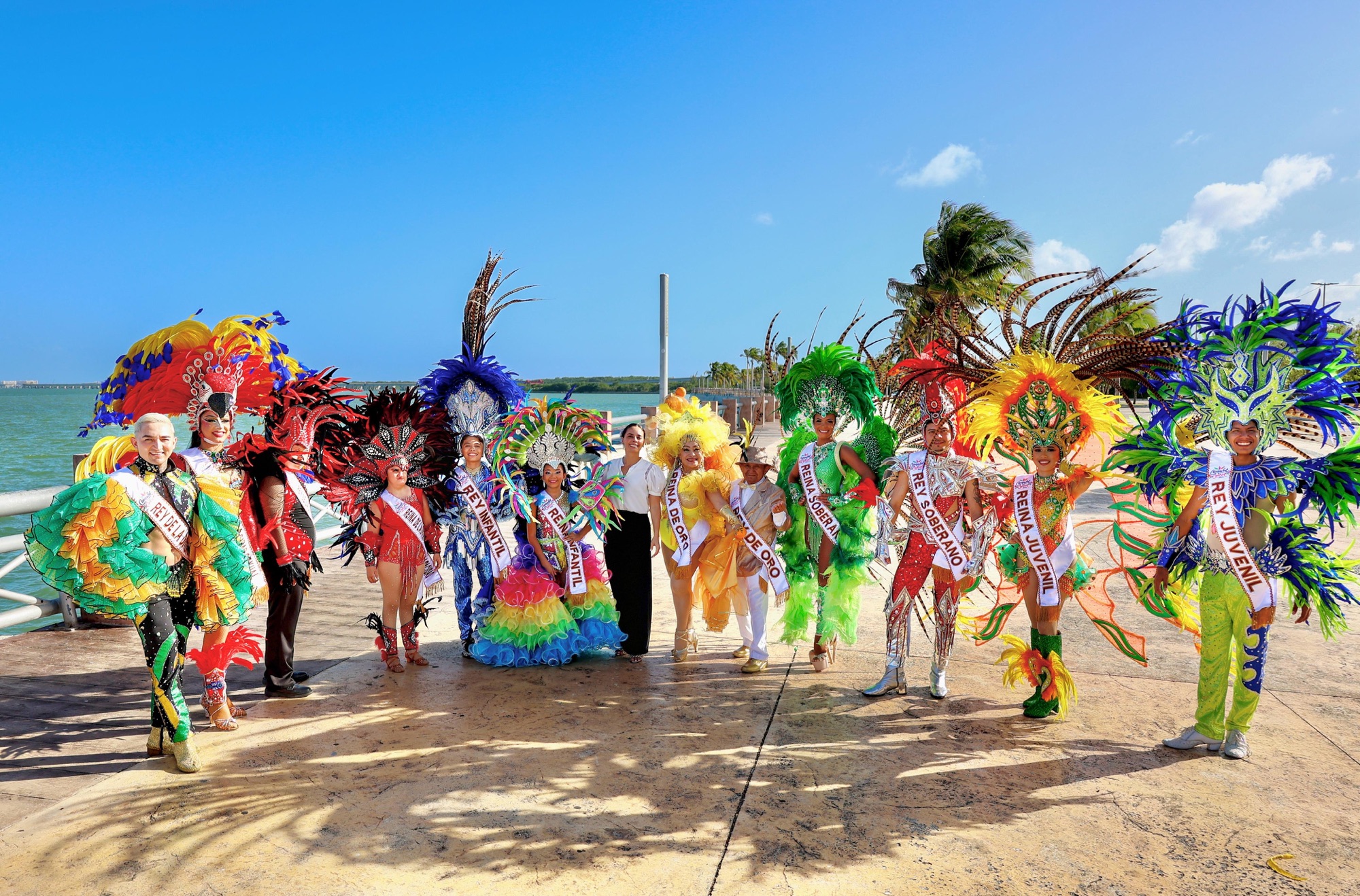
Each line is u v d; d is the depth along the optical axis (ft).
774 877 9.66
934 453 15.66
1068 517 14.87
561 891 9.39
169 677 12.39
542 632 17.38
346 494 16.87
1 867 9.89
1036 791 11.88
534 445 17.95
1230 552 12.63
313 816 11.12
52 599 20.48
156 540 12.71
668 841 10.48
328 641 19.49
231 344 14.51
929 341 17.16
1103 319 15.44
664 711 15.07
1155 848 10.30
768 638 20.15
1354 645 18.67
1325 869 9.83
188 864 9.96
